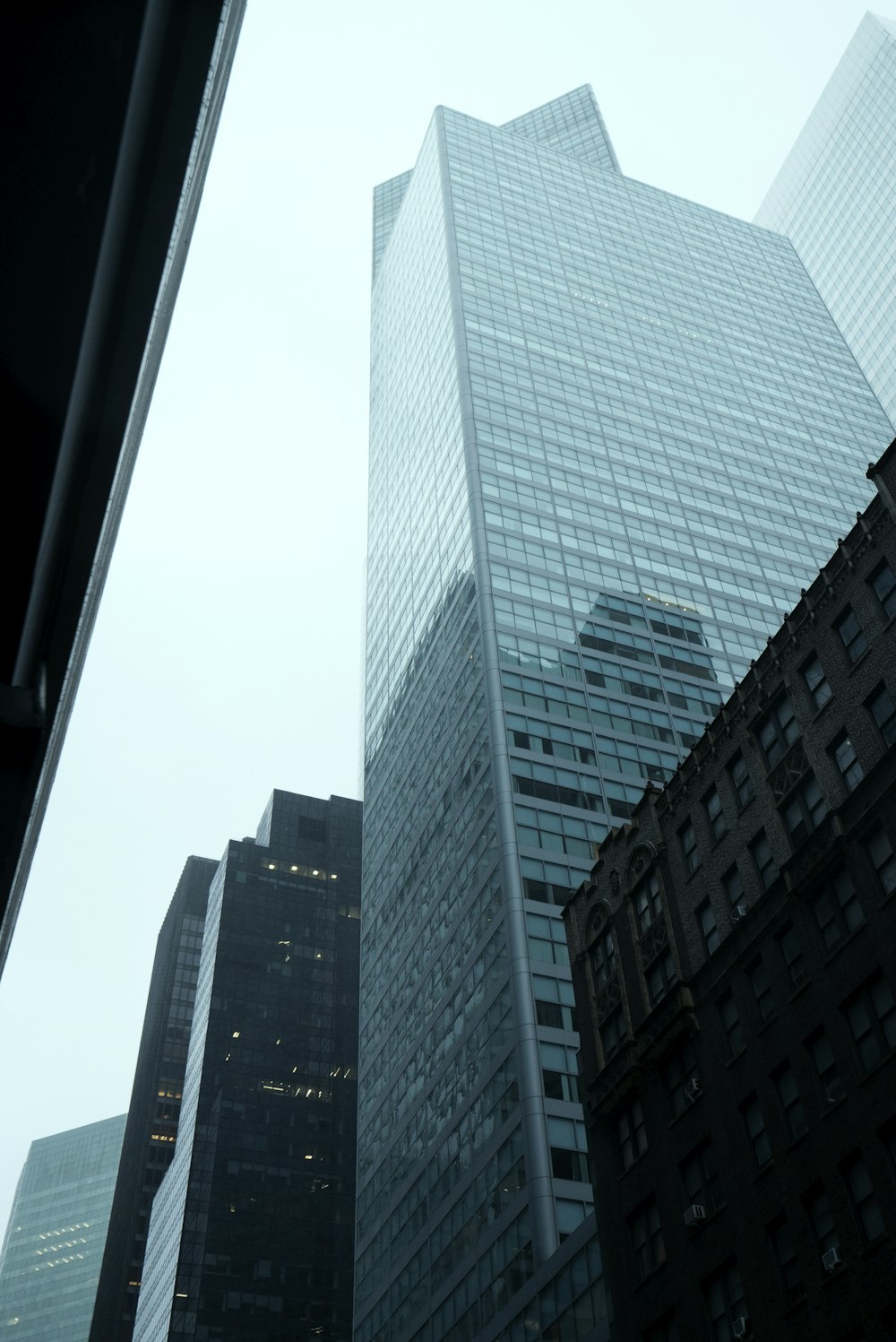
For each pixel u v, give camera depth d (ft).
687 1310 128.67
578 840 335.06
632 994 157.89
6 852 14.20
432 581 465.88
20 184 13.32
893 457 134.92
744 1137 129.08
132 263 14.30
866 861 124.47
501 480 454.81
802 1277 115.14
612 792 353.31
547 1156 262.26
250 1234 613.93
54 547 14.64
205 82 13.96
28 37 13.10
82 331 13.75
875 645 131.44
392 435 599.16
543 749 356.18
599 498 471.21
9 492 13.88
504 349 534.78
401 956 387.14
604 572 434.30
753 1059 131.85
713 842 151.43
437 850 379.14
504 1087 286.66
